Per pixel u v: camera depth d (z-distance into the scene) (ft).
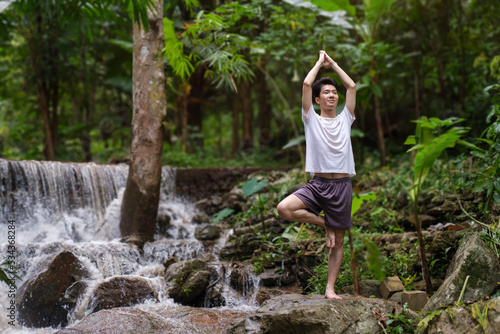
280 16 24.76
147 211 18.84
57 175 20.44
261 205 18.20
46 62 36.14
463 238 12.20
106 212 20.88
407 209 17.47
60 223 19.81
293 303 11.03
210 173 25.76
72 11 21.26
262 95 38.22
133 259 16.70
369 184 21.29
